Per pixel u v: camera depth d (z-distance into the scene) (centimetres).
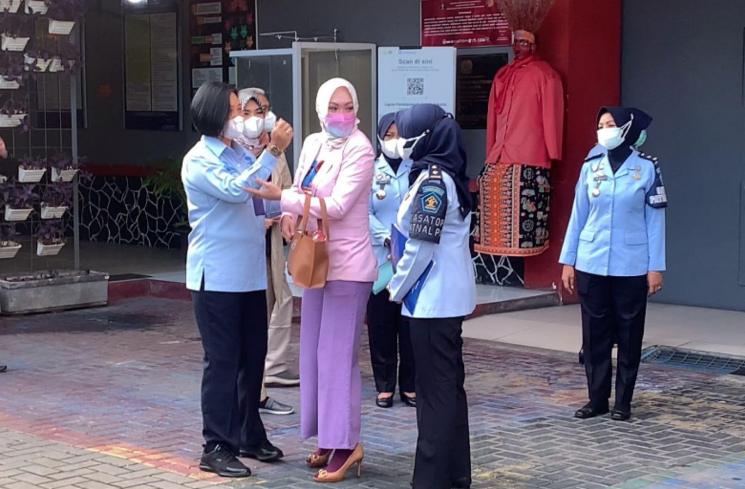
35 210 1149
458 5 1148
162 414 739
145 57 1495
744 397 782
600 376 726
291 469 621
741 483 592
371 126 1185
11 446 664
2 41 1041
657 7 1094
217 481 596
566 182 1095
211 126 593
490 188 1090
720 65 1059
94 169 1573
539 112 1069
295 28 1298
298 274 580
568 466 623
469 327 1010
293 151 1156
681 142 1087
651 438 679
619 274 708
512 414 736
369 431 700
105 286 1159
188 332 1025
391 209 725
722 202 1066
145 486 587
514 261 1138
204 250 596
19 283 1098
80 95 1566
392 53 1076
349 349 598
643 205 714
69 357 920
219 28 1389
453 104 1070
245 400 628
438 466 559
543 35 1096
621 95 1125
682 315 1049
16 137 1475
